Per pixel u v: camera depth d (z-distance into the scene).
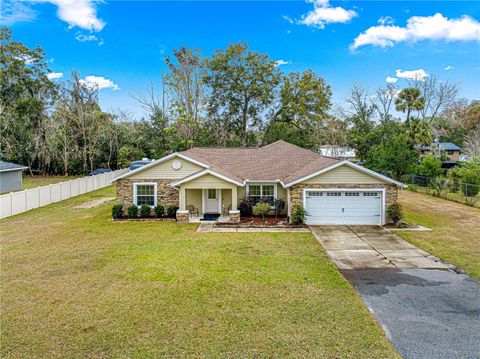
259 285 8.71
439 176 30.19
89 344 6.04
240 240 13.47
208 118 43.72
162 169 18.62
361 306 7.52
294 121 44.09
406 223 16.56
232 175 18.66
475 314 7.19
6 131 41.56
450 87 46.66
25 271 9.83
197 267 10.13
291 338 6.20
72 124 44.25
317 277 9.30
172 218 18.12
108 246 12.59
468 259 10.93
